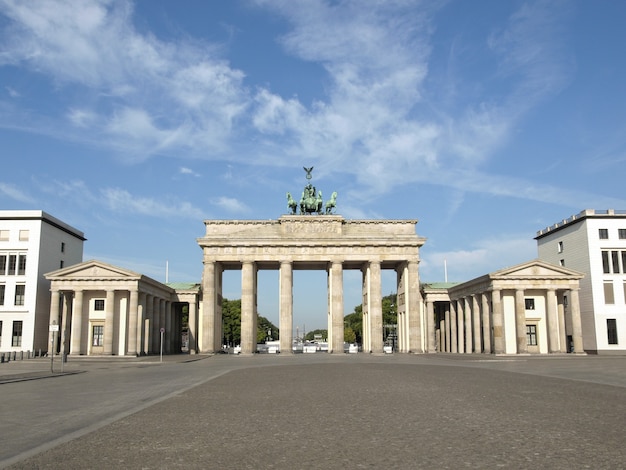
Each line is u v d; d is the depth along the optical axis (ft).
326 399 95.09
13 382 143.84
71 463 48.39
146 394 109.40
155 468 46.42
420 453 50.96
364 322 420.77
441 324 457.68
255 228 395.55
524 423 67.26
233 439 58.95
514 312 349.82
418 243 390.63
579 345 338.13
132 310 326.44
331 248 391.65
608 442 55.47
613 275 359.25
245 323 382.63
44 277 357.61
